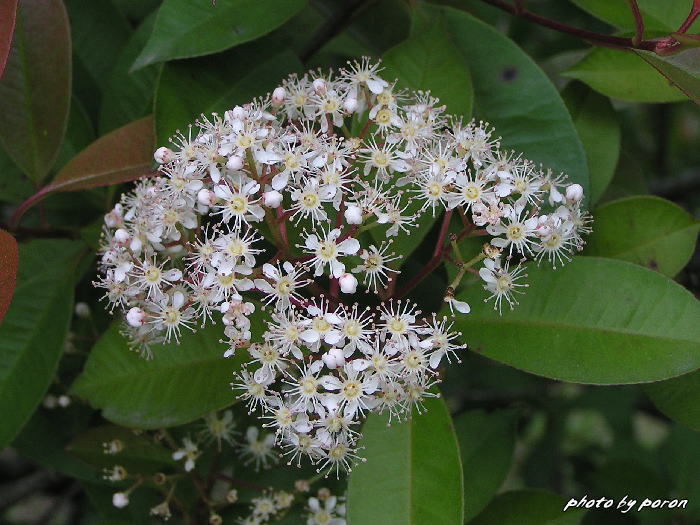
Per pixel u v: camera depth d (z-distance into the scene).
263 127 0.19
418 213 0.19
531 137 0.21
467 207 0.19
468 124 0.20
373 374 0.18
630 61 0.22
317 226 0.19
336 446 0.19
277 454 0.22
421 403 0.19
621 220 0.21
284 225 0.19
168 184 0.19
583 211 0.20
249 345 0.18
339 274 0.18
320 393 0.18
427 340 0.18
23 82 0.22
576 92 0.22
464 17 0.22
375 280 0.20
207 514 0.23
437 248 0.19
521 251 0.19
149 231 0.19
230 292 0.18
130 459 0.22
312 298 0.18
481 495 0.22
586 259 0.19
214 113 0.19
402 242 0.20
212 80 0.21
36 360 0.22
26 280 0.22
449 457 0.19
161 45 0.20
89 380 0.20
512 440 0.23
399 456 0.19
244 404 0.23
